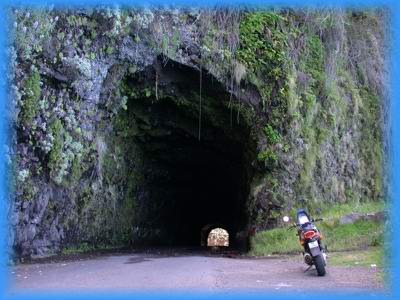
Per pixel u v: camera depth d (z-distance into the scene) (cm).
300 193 1529
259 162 1567
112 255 1376
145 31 1370
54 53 1155
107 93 1416
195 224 2831
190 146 1891
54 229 1322
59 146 1210
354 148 1723
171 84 1552
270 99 1555
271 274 932
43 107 1145
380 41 1880
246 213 1675
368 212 1516
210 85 1538
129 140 1717
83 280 841
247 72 1523
